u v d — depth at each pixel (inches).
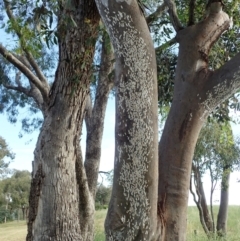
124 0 130.9
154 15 224.2
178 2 246.1
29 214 238.4
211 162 514.9
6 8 273.1
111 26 133.3
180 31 151.6
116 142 131.8
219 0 151.4
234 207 728.3
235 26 237.3
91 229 280.8
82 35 224.5
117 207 129.6
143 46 131.5
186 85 141.7
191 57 144.5
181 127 138.9
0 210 1967.3
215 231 487.8
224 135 390.9
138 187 127.6
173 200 136.2
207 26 148.3
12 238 828.6
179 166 137.6
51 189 232.4
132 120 129.0
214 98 139.6
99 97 361.1
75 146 242.4
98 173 358.6
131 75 130.5
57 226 231.1
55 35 215.9
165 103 243.8
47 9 214.8
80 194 270.2
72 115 235.6
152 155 128.8
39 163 236.5
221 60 227.9
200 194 521.0
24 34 257.4
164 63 231.5
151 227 129.0
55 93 235.1
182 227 135.9
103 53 330.6
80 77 230.4
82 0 221.8
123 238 128.7
